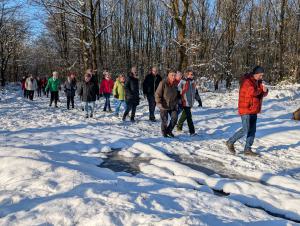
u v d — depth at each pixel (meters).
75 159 7.55
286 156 8.57
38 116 15.25
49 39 46.50
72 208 4.66
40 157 7.20
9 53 49.84
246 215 4.94
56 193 5.28
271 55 39.72
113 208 4.63
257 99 8.34
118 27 45.81
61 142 9.23
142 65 43.97
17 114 16.12
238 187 6.14
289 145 9.64
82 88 14.62
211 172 7.25
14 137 9.91
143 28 46.62
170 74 10.29
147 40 45.66
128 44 45.56
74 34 34.50
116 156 8.29
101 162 7.76
